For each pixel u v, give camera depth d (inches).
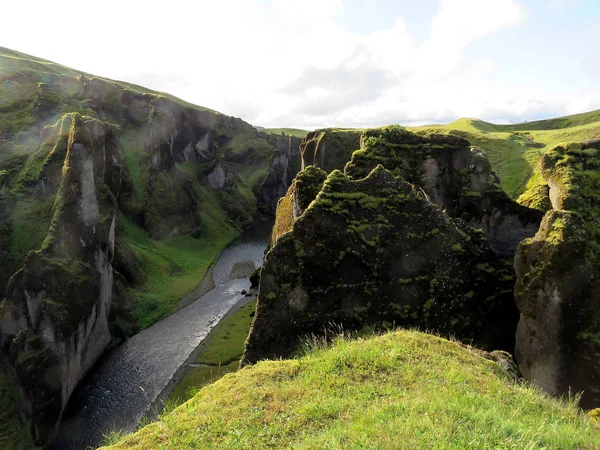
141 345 1680.6
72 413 1240.2
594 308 697.6
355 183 826.2
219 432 343.9
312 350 584.7
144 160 3120.1
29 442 1114.7
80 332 1352.1
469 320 789.9
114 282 1815.9
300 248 741.3
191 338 1747.0
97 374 1448.1
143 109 3408.0
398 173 1197.7
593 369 676.1
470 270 816.3
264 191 5241.1
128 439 353.1
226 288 2456.9
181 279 2495.1
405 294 771.4
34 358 1175.0
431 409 325.1
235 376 452.4
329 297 735.1
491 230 1206.3
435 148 1233.4
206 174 4330.7
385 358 448.1
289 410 364.2
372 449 275.1
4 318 1247.5
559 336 703.1
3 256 1467.8
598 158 864.9
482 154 1235.2
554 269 716.0
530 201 1309.1
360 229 777.6
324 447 290.4
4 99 2357.3
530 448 265.7
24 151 1935.3
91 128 1812.3
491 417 313.3
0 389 1181.1
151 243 2763.3
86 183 1502.2
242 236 3961.6
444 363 442.0
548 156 886.4
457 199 1214.9
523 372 736.3
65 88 3127.5
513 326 810.8
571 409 390.3
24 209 1627.7
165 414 403.5
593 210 791.7
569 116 5128.0
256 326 718.5
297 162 6048.2
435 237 814.5
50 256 1343.5
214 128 5615.2
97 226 1533.0
